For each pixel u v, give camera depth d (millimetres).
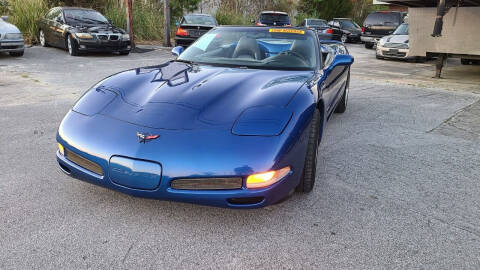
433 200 2973
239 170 2172
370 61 13680
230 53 3725
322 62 3750
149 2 17703
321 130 3406
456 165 3750
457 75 10820
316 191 3043
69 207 2637
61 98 5898
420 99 7074
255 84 2904
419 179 3373
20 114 4926
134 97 2705
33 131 4254
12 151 3633
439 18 8469
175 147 2219
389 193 3064
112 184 2334
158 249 2215
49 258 2086
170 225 2469
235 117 2400
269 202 2299
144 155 2221
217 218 2578
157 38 17000
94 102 2703
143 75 3133
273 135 2279
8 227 2357
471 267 2156
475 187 3246
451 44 9570
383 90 7941
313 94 2803
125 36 11398
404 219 2658
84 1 15570
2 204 2633
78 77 7758
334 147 4176
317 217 2635
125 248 2209
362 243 2348
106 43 10883
